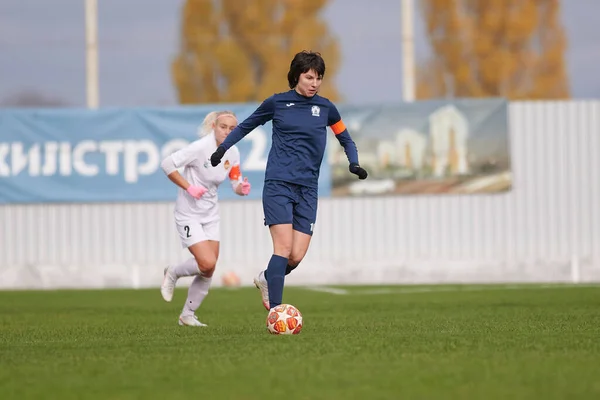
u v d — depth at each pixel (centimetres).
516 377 2011
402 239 7069
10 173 7019
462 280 7044
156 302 5369
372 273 7056
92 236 7075
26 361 2358
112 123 7000
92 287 7044
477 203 7069
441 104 6988
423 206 7056
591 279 7050
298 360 2292
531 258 7094
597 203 7131
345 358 2322
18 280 7031
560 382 1941
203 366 2219
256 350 2494
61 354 2495
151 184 7019
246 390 1905
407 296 5494
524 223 7100
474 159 7019
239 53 13738
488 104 6994
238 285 6881
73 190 7019
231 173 3475
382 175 7019
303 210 3052
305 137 3009
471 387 1900
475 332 2973
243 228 7025
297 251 3056
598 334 2872
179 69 13662
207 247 3456
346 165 7012
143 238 7081
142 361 2323
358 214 7062
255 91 13750
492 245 7081
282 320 2959
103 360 2353
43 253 7075
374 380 2000
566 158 7119
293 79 3031
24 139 7006
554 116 7112
